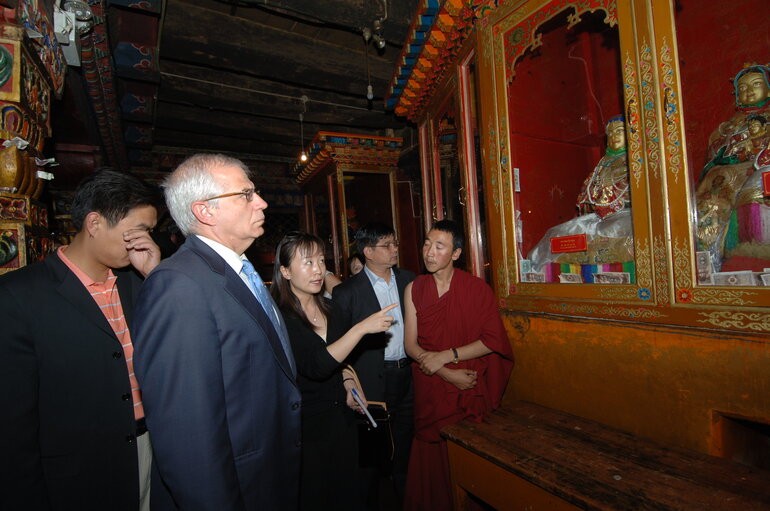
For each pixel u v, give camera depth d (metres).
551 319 1.75
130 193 1.20
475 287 1.93
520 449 1.42
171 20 3.47
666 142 1.34
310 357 1.50
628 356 1.47
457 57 2.43
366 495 1.96
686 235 1.30
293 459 1.14
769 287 1.13
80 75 3.21
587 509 1.10
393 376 2.27
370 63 4.36
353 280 2.35
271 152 7.47
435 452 1.96
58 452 1.11
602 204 1.71
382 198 5.36
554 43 2.28
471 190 2.41
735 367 1.20
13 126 1.26
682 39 1.63
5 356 1.02
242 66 4.04
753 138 1.32
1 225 1.22
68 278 1.19
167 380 0.86
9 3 1.23
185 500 0.84
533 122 2.19
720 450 1.26
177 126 5.78
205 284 0.96
